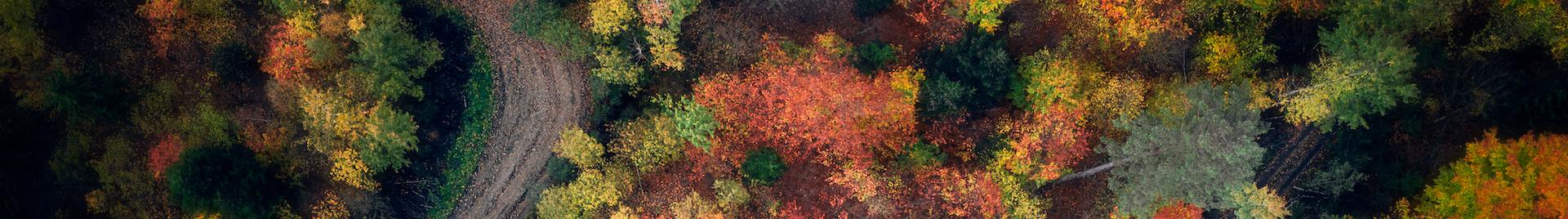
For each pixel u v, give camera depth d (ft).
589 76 134.62
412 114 132.05
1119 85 120.98
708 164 127.13
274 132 129.49
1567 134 112.37
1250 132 118.01
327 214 132.77
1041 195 130.31
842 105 117.70
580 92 135.74
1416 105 122.72
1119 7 118.11
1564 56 114.62
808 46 123.54
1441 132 123.65
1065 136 120.57
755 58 123.03
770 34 123.24
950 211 123.44
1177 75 122.31
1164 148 115.44
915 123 123.03
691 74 126.72
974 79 119.75
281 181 131.64
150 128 130.00
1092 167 129.29
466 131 137.18
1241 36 122.11
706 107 124.36
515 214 139.03
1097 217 129.80
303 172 131.13
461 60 135.33
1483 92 117.60
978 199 122.52
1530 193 109.50
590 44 129.29
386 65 124.88
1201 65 122.21
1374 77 112.88
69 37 127.34
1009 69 119.96
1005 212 123.65
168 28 127.44
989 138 124.36
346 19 123.85
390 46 124.67
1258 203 115.03
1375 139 126.72
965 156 124.16
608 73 127.13
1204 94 115.44
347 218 133.69
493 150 137.69
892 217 126.62
